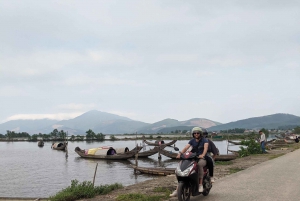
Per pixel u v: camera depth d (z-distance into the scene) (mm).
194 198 7949
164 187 9852
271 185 9375
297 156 19266
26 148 73875
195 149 7953
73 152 58469
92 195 9242
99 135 129125
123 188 10352
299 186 9141
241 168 13984
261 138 24141
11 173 28234
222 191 8680
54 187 20875
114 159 39969
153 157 42438
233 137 110875
